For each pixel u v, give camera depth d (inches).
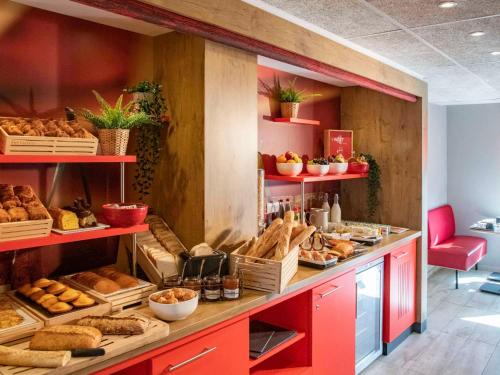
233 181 97.2
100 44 91.6
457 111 261.4
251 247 96.9
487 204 255.4
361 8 94.6
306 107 153.3
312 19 101.9
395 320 145.6
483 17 100.0
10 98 79.0
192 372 71.7
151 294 77.0
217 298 81.8
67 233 70.5
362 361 131.6
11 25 78.7
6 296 76.3
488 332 163.5
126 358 61.3
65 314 67.9
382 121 165.3
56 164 86.2
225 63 93.8
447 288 220.1
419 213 159.0
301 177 125.3
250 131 100.5
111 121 78.5
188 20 79.0
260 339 95.7
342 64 118.0
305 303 101.3
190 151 93.1
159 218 98.8
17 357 54.9
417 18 100.7
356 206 171.9
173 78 95.9
